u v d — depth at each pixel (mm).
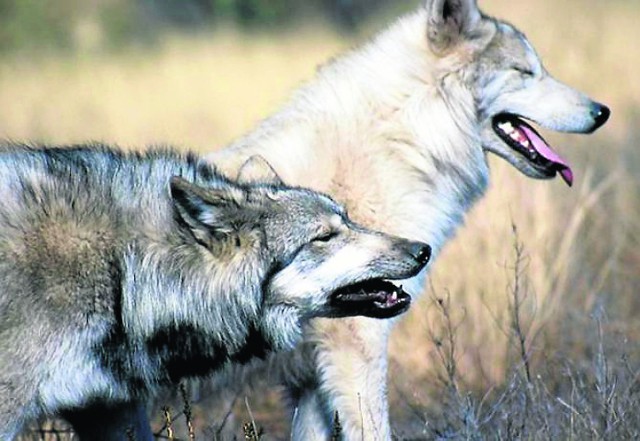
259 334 9633
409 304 9719
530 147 12062
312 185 11031
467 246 14711
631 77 26891
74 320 9102
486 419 10961
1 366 8914
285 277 9461
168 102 30062
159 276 9344
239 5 48219
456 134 11562
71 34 46406
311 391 11258
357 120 11211
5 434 9016
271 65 34531
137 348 9422
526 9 35344
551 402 11898
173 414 12094
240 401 13172
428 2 11531
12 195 9180
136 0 50406
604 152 21484
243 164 10375
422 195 11336
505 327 14047
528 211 15102
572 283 15727
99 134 25625
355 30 44719
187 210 9195
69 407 9398
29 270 8992
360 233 9578
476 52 11648
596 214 17875
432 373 13695
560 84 12047
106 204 9312
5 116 29125
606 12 34781
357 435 10914
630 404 10805
